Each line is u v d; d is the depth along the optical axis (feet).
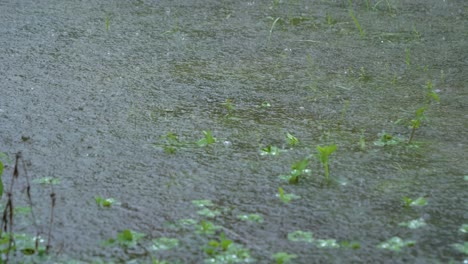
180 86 16.12
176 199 11.06
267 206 10.89
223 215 10.59
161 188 11.42
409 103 15.37
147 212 10.65
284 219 10.49
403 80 16.87
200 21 21.49
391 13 22.85
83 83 16.14
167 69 17.25
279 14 22.48
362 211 10.75
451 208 10.88
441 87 16.42
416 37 20.33
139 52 18.48
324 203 10.99
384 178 11.87
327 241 9.86
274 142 13.28
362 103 15.37
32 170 11.93
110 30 20.33
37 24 20.70
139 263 9.30
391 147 13.12
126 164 12.25
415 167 12.31
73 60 17.72
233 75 16.94
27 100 15.05
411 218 10.57
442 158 12.67
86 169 12.02
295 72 17.25
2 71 16.76
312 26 21.25
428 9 23.47
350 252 9.61
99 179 11.68
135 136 13.41
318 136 13.60
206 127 13.92
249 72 17.19
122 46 18.93
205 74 16.96
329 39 20.01
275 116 14.56
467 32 20.92
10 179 11.58
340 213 10.69
